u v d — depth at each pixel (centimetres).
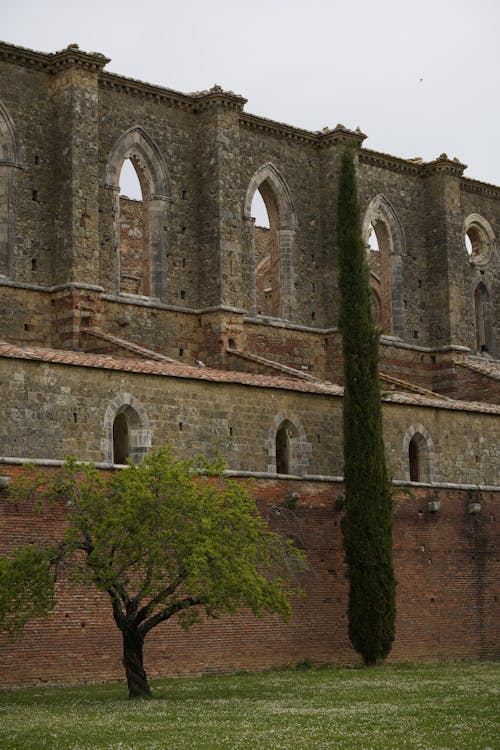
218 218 7675
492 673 6016
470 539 7256
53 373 5606
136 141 7544
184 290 7688
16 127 7038
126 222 9200
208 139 7769
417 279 8981
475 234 9638
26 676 5291
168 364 6312
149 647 5731
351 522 6438
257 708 4503
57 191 7094
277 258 8244
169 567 4912
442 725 4059
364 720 4166
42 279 7038
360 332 6569
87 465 5075
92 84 7150
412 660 6819
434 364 8950
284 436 6556
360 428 6475
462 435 7362
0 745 3684
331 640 6450
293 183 8300
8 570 4722
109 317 7275
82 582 4981
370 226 8712
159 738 3784
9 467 5384
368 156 8675
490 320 9556
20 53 7038
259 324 7981
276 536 5366
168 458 5125
